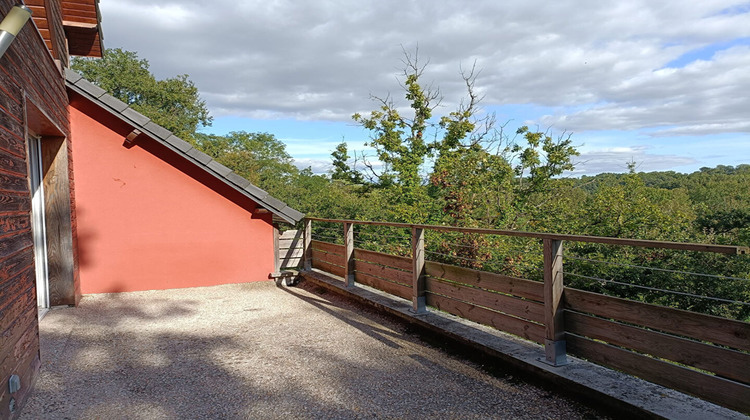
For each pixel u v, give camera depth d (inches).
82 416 116.4
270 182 1177.4
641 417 104.2
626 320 116.7
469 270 171.8
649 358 112.2
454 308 180.5
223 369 151.7
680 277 353.4
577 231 500.7
